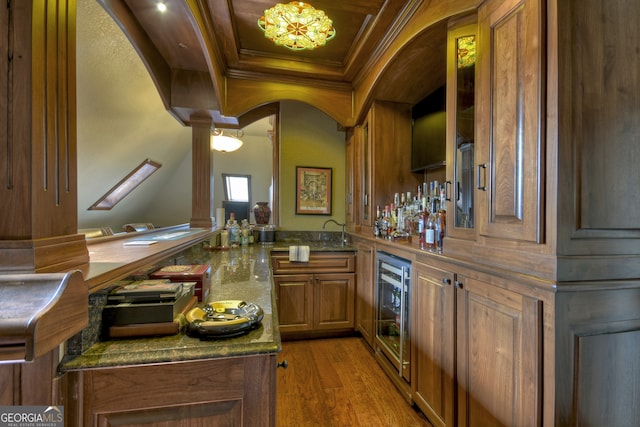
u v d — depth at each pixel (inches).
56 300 22.1
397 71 84.7
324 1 70.4
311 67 103.0
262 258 88.1
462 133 59.7
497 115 47.3
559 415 36.3
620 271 38.3
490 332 47.3
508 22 45.2
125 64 110.5
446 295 58.8
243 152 311.9
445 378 58.7
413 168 103.0
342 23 79.4
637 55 40.2
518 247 42.7
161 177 258.4
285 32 81.9
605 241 38.3
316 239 133.1
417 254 70.2
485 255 49.5
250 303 44.1
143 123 161.3
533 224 39.8
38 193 26.2
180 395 30.0
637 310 39.1
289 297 110.2
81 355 28.9
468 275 52.9
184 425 30.2
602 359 37.8
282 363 34.6
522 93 42.3
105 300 33.0
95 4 78.4
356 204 120.2
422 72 84.9
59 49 29.7
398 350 80.8
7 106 25.2
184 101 98.5
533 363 38.8
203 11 71.6
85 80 103.2
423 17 66.2
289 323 110.0
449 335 57.6
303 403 74.2
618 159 39.0
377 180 102.0
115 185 196.2
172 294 34.3
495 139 47.8
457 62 60.3
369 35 81.6
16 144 25.3
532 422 38.8
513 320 42.5
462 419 53.9
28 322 20.1
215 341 32.5
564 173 37.0
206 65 95.7
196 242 77.0
